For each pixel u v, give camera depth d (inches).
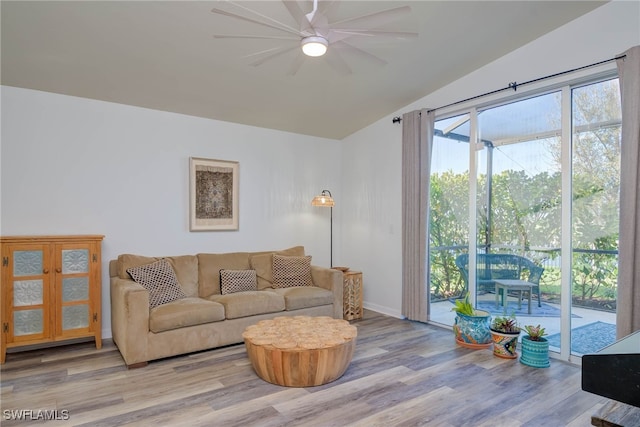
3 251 126.0
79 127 150.7
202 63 133.9
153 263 148.8
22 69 129.3
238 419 91.5
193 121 177.8
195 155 178.1
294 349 106.4
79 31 111.5
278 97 166.7
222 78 146.0
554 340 134.3
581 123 128.3
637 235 108.5
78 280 138.6
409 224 179.0
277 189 205.0
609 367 37.3
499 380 114.4
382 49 135.0
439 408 97.3
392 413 94.7
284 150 208.1
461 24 123.3
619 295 111.5
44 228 143.5
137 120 163.5
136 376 116.6
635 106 108.5
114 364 126.1
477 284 160.6
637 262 108.4
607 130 121.8
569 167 130.2
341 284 177.5
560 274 132.5
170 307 134.5
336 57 104.2
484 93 152.3
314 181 219.5
